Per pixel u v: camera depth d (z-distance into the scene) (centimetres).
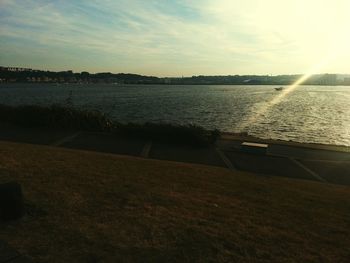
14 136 1653
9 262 388
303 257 492
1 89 12738
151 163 1149
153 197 695
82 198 637
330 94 14350
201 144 1659
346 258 511
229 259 455
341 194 983
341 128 3784
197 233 527
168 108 5700
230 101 8181
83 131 1906
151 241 483
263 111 5662
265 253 488
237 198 792
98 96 9088
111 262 417
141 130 1759
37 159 966
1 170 786
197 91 15250
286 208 754
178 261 437
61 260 408
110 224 528
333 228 649
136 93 11475
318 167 1400
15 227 483
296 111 5869
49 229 489
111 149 1501
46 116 1930
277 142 1920
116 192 698
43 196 623
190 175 1006
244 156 1527
